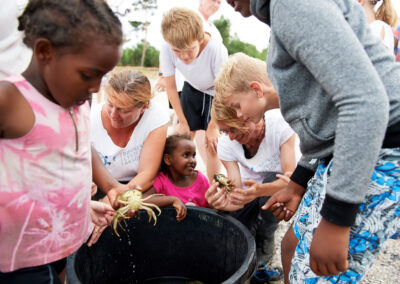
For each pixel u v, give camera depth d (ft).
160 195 5.82
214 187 5.65
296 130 3.65
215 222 5.48
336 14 2.83
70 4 2.67
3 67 4.40
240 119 5.17
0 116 2.81
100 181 5.16
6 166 3.03
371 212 3.46
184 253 5.99
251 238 4.73
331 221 3.01
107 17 2.83
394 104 3.15
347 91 2.73
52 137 3.14
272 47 3.42
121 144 6.37
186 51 7.52
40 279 3.45
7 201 3.11
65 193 3.42
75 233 3.73
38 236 3.36
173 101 9.82
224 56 8.43
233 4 3.89
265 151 6.21
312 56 2.82
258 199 6.36
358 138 2.72
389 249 6.77
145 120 6.26
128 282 5.99
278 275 6.08
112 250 5.54
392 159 3.27
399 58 8.49
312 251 3.30
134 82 5.42
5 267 3.31
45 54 2.77
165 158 6.71
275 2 3.03
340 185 2.88
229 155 6.54
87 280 4.86
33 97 2.97
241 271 4.00
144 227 5.80
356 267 3.71
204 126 9.73
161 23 7.64
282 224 7.87
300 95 3.42
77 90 2.94
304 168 4.60
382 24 7.86
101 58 2.81
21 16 2.93
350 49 2.73
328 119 3.37
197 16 7.38
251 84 4.33
